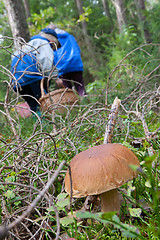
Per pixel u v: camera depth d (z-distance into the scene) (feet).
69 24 35.47
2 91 14.93
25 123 11.19
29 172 5.02
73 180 3.41
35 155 5.57
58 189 4.93
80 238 3.45
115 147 3.63
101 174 3.23
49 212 4.01
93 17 43.52
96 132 8.00
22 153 6.04
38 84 12.77
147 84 10.99
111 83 13.37
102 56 30.78
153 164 4.73
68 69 15.74
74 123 8.09
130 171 3.35
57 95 11.12
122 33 22.16
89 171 3.30
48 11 39.60
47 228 4.00
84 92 15.46
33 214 4.35
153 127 7.68
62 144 7.07
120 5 30.60
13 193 4.33
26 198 4.62
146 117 8.61
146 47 15.65
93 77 28.63
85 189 3.24
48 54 12.26
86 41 32.73
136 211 3.44
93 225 3.87
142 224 3.61
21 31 19.53
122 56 19.03
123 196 3.97
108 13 45.24
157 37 17.42
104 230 3.66
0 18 34.65
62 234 3.85
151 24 18.70
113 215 2.53
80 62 15.96
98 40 35.32
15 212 4.00
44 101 11.16
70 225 3.49
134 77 13.10
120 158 3.41
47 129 9.62
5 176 5.29
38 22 38.27
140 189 4.40
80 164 3.48
